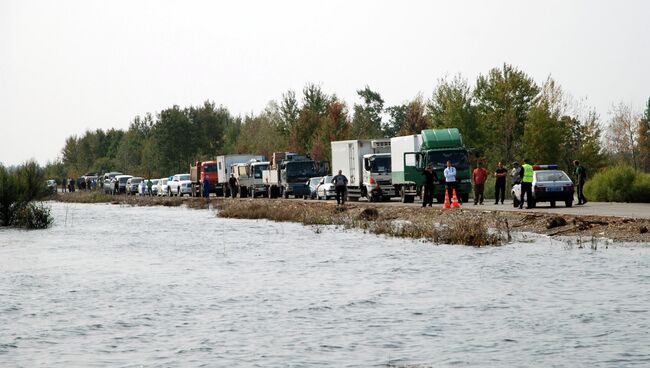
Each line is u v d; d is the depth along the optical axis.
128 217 163.62
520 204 115.19
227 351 41.19
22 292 61.69
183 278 68.06
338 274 67.75
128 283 65.69
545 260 70.75
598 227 90.00
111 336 45.38
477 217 107.75
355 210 136.75
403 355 39.59
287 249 89.19
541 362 37.81
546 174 117.88
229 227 126.94
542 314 48.22
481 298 54.06
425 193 125.56
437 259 74.88
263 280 65.56
